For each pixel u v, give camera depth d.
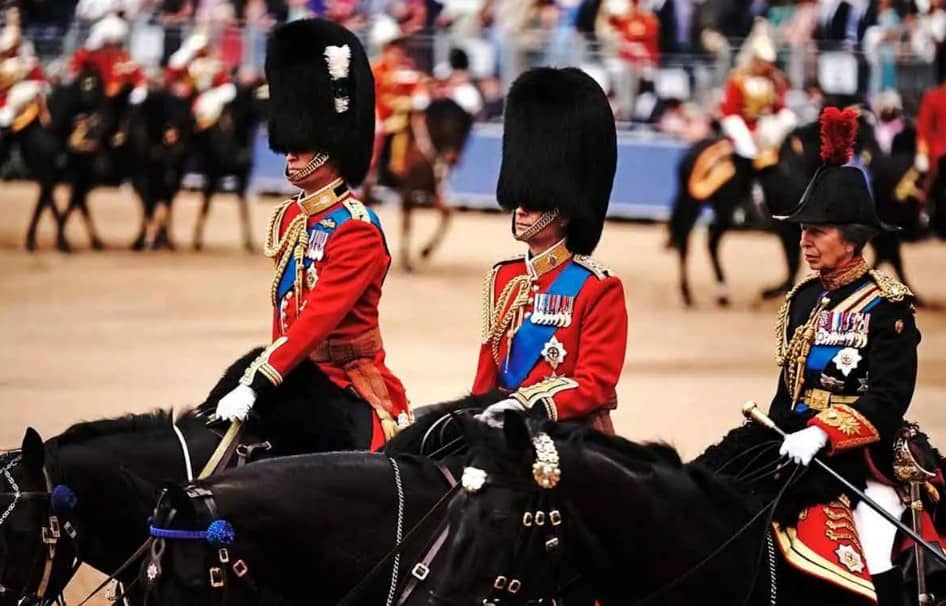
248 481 9.48
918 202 33.66
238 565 9.27
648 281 35.72
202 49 39.41
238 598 9.29
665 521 9.53
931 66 40.84
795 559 9.93
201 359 25.69
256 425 11.19
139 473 10.81
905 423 10.52
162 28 47.06
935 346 28.91
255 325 29.16
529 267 11.18
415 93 38.53
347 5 47.06
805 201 10.52
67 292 32.44
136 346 26.78
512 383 11.12
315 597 9.66
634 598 9.67
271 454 11.13
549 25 44.91
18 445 19.22
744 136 32.56
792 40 42.47
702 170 32.59
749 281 36.22
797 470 10.12
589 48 43.84
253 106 39.03
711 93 42.91
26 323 28.84
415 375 24.52
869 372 10.28
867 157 33.81
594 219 11.22
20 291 32.41
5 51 38.53
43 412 21.45
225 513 9.30
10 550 10.41
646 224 43.75
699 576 9.70
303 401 11.33
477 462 8.73
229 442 10.97
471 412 10.15
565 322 10.94
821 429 10.06
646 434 20.70
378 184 44.06
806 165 31.91
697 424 21.45
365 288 11.64
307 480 9.59
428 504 9.80
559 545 8.76
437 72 44.66
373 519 9.66
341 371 11.75
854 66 41.12
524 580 8.58
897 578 10.16
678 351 27.75
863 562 10.06
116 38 38.81
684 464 10.02
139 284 33.66
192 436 11.08
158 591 9.12
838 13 42.53
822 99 35.78
